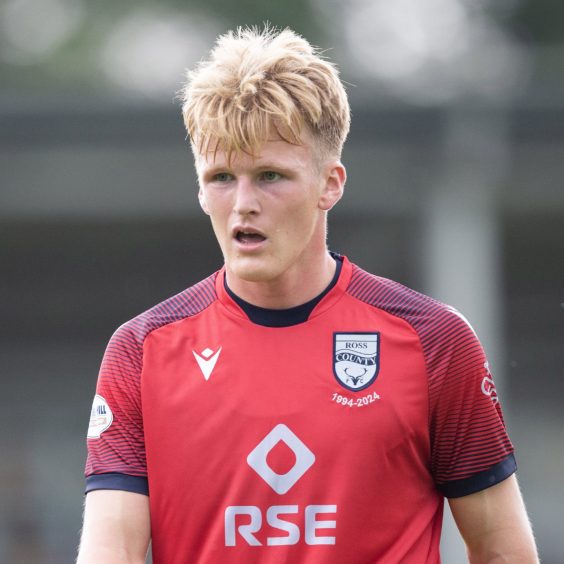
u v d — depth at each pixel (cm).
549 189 5169
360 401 1188
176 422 1195
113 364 1226
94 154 4831
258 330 1221
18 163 4862
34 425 6675
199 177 1188
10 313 7075
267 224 1142
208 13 10775
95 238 6588
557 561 5328
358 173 4972
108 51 10825
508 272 7094
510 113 4669
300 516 1169
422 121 4722
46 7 10838
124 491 1198
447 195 5003
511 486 1234
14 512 5622
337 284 1245
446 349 1207
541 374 7012
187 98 1194
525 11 10525
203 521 1184
